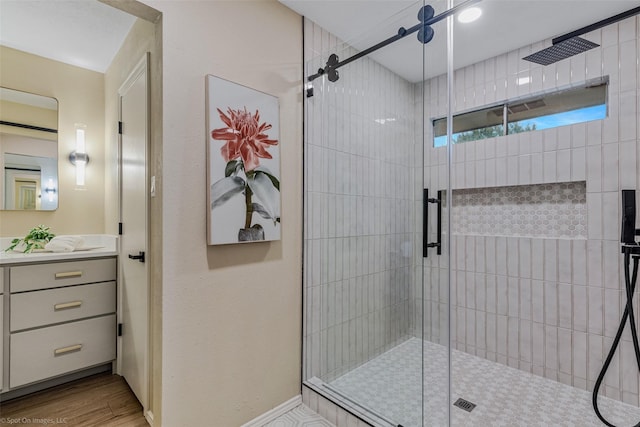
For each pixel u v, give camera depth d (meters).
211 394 1.53
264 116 1.72
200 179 1.49
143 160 1.77
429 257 1.62
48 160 2.42
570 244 2.09
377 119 1.82
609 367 1.94
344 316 1.92
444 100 1.62
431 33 1.60
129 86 2.04
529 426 1.70
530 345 2.26
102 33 2.13
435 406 1.55
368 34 1.82
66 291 2.09
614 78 1.90
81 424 1.73
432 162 1.65
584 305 2.03
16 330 1.90
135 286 1.94
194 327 1.48
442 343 1.55
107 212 2.59
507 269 2.36
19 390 1.98
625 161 1.87
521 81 2.28
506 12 1.87
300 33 1.93
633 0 1.74
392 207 1.77
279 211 1.79
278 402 1.82
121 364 2.24
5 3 1.82
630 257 1.83
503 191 2.45
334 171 2.00
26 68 2.34
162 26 1.38
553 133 2.12
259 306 1.73
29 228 2.35
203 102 1.50
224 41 1.57
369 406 1.70
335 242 2.00
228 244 1.59
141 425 1.73
